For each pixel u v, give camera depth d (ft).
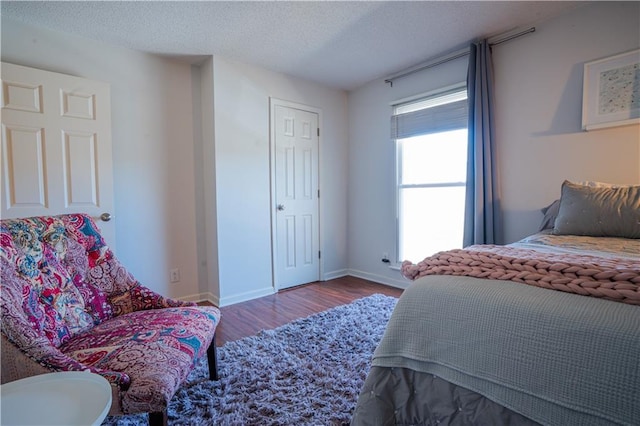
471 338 2.74
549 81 7.55
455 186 9.60
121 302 4.79
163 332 3.97
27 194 6.97
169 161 9.30
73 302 4.18
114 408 2.94
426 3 6.91
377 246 11.89
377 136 11.69
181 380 3.38
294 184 11.25
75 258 4.50
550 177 7.59
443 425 2.83
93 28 7.55
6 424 2.04
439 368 2.91
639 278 2.39
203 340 4.17
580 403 2.16
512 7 7.07
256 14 7.18
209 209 9.70
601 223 5.44
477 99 8.39
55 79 7.27
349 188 12.90
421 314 3.10
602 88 6.77
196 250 9.82
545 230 6.52
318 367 5.63
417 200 10.64
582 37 7.07
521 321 2.52
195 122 9.74
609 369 2.09
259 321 8.13
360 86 12.18
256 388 5.05
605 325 2.18
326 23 7.64
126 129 8.59
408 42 8.66
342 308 8.77
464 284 3.04
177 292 9.50
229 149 9.53
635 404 1.97
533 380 2.38
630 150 6.51
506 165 8.33
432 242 10.27
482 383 2.64
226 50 8.91
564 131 7.36
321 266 12.12
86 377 2.55
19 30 7.14
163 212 9.22
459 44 8.81
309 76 11.10
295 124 11.19
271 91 10.50
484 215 8.39
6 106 6.74
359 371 5.52
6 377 2.91
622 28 6.57
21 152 6.90
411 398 3.05
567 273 2.75
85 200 7.66
